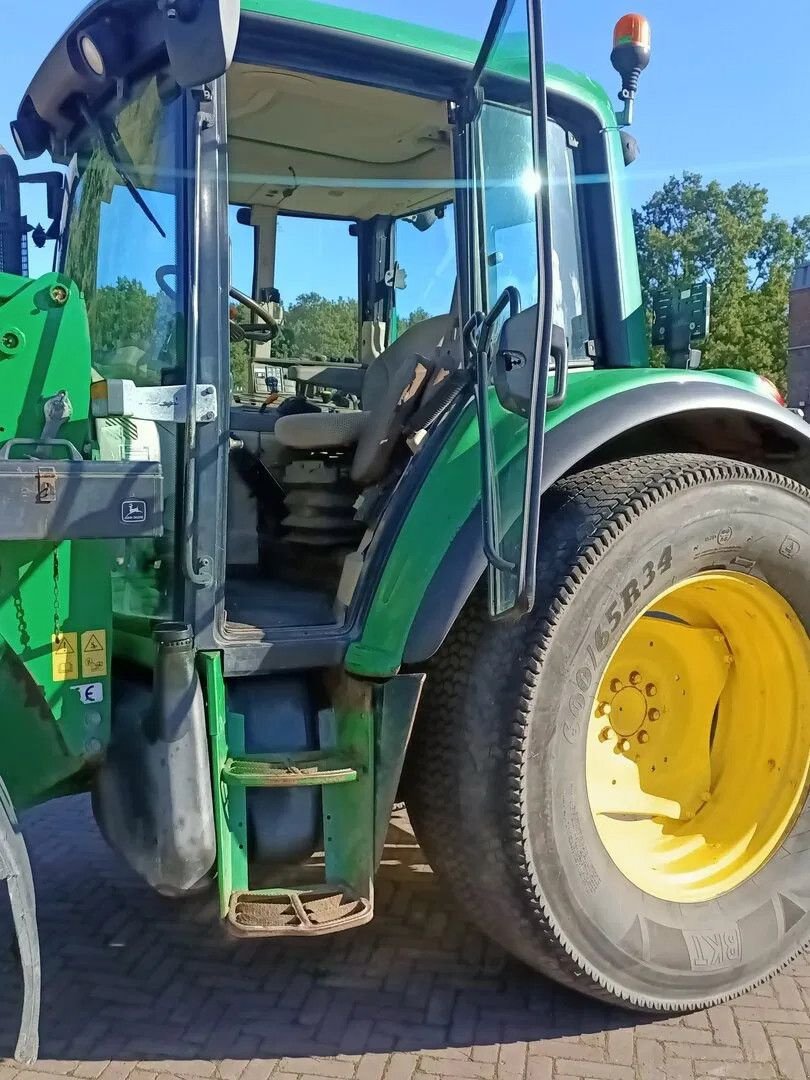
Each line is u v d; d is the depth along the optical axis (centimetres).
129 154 242
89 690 207
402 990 247
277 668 217
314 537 284
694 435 282
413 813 234
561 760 221
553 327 197
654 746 267
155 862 207
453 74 237
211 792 210
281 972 256
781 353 3553
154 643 209
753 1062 218
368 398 344
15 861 186
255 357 353
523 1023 233
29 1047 187
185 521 206
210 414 208
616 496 229
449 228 329
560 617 218
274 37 220
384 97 265
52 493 182
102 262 263
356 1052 221
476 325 231
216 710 210
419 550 219
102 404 200
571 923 222
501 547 210
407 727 218
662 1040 227
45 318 196
